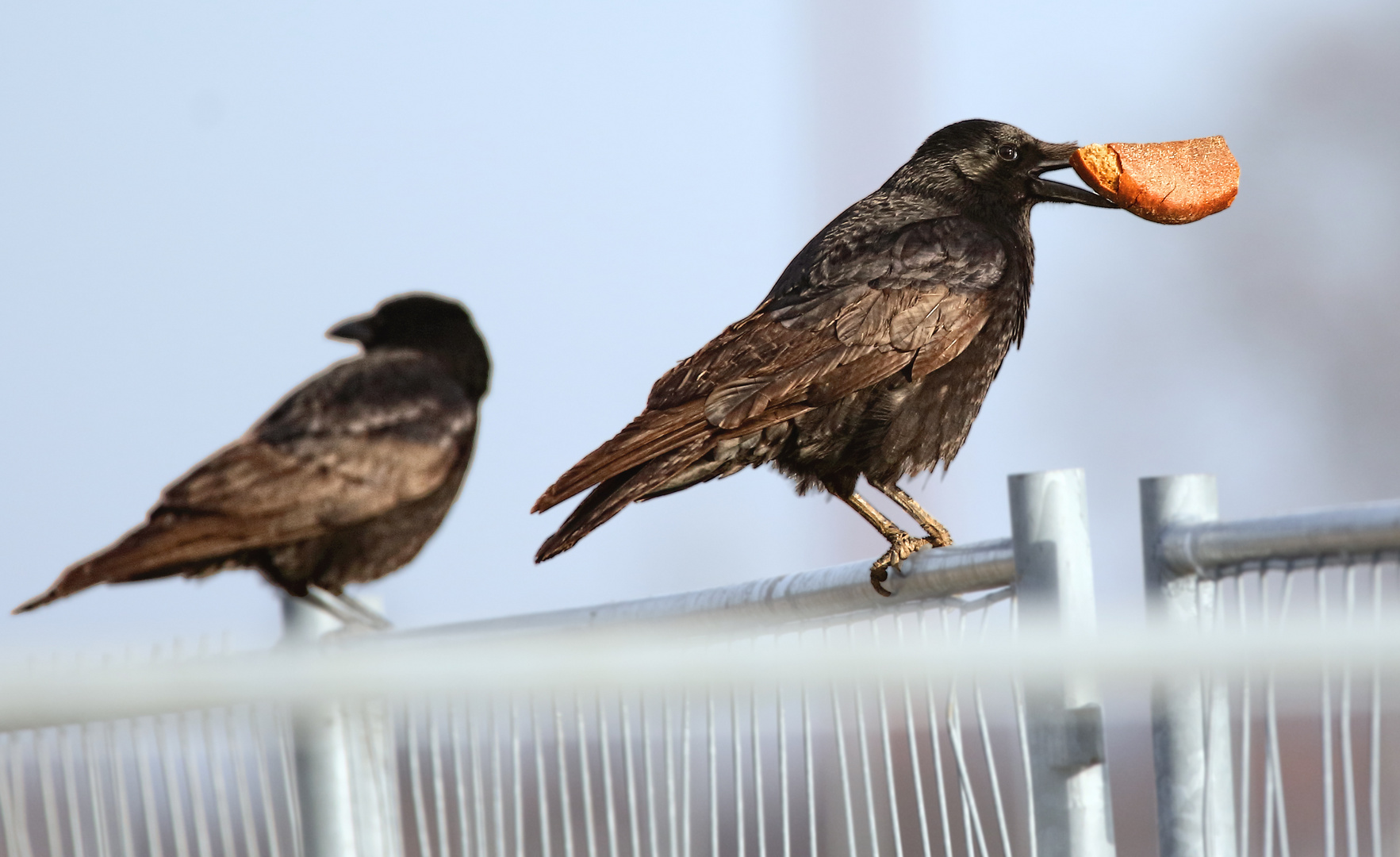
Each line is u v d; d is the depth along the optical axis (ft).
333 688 16.80
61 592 42.78
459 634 31.17
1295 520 18.21
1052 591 20.74
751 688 21.66
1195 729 19.88
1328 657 15.07
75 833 31.12
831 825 26.99
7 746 31.53
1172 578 20.07
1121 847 49.57
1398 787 19.29
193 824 31.55
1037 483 20.94
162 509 45.68
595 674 16.49
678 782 25.57
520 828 26.00
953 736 21.18
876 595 24.48
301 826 34.01
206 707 23.24
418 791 28.58
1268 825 17.81
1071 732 20.01
